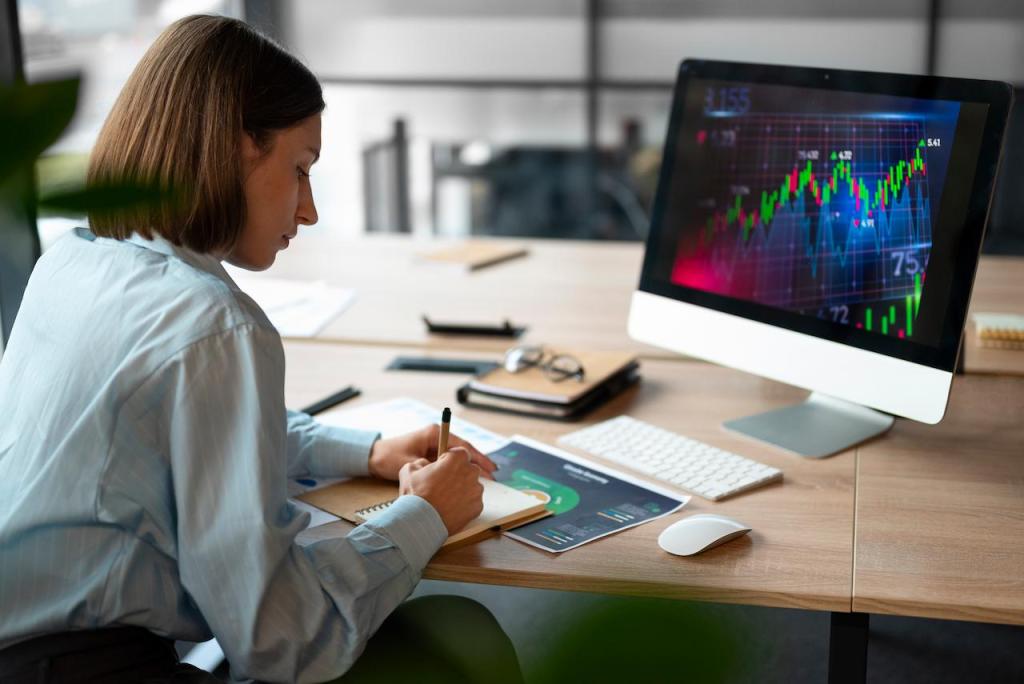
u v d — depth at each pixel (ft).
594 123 13.76
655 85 13.50
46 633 3.45
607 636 1.18
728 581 3.53
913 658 6.87
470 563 3.69
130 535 3.42
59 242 3.96
